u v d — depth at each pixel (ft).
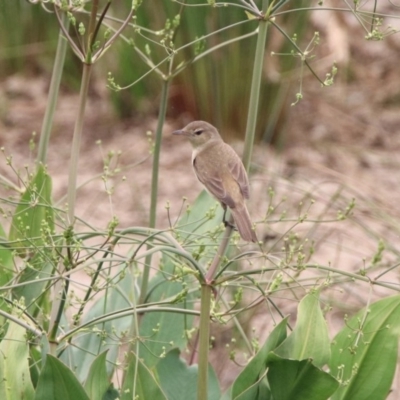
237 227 26.78
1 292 28.40
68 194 25.72
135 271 32.22
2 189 51.62
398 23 69.51
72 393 23.15
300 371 24.45
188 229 32.19
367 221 47.24
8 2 68.23
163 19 58.90
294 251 27.71
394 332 26.66
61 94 67.97
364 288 42.01
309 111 63.00
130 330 29.94
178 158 59.16
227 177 29.37
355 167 56.90
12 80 69.10
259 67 26.09
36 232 30.45
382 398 26.81
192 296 32.60
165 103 30.71
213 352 38.09
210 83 59.52
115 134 62.23
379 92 65.98
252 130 26.78
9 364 24.93
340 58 65.41
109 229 24.36
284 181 52.37
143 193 54.60
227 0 56.18
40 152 31.68
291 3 58.65
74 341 30.42
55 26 68.28
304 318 26.00
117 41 62.64
